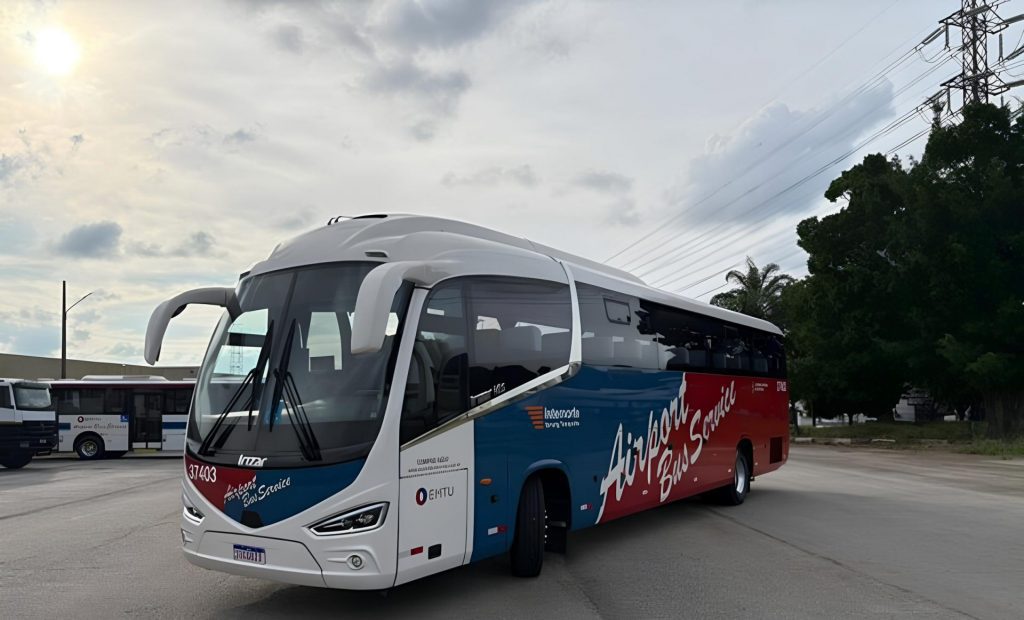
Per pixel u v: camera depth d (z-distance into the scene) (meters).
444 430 6.38
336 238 6.82
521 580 7.61
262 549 5.79
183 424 29.89
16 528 11.29
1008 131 32.31
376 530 5.69
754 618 6.33
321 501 5.66
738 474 13.49
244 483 5.90
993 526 11.08
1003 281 31.42
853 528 10.88
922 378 36.22
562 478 8.23
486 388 7.00
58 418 29.55
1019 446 28.41
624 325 9.78
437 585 7.40
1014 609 6.61
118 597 6.98
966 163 33.03
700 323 12.23
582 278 9.01
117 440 29.66
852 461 25.34
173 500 14.75
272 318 6.40
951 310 32.69
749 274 54.28
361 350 5.28
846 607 6.67
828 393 41.16
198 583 7.52
